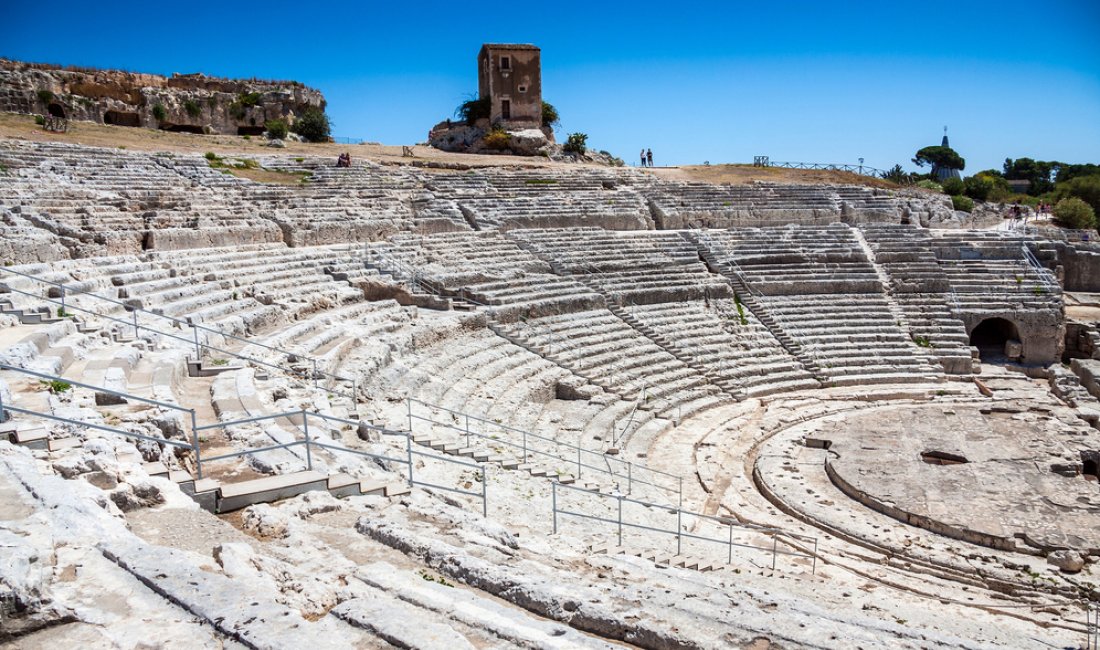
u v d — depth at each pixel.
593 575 11.12
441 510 12.36
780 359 37.78
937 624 14.10
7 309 18.91
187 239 30.48
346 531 10.60
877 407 33.22
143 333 20.39
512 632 7.33
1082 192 79.56
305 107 66.31
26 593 6.16
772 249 46.53
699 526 20.80
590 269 41.28
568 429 26.91
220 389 17.12
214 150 48.34
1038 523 20.12
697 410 32.12
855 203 55.97
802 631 8.79
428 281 34.59
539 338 33.53
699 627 8.62
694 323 39.41
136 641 6.11
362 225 38.25
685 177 63.12
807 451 27.09
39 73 51.66
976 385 37.78
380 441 17.64
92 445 11.16
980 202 69.50
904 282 44.41
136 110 55.88
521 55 69.00
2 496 8.72
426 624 7.02
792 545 19.92
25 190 29.41
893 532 20.36
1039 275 45.12
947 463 24.70
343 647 6.17
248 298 26.38
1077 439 26.44
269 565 8.14
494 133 66.75
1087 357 42.88
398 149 63.91
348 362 23.41
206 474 12.43
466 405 25.61
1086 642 14.79
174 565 7.30
